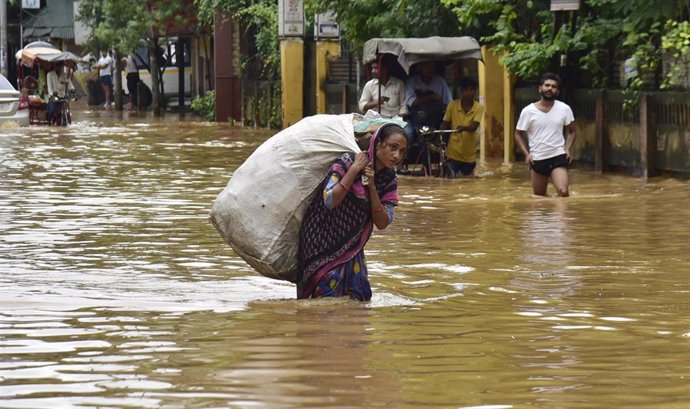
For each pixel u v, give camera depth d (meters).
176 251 13.96
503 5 29.80
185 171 26.81
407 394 6.98
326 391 7.04
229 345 8.43
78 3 75.06
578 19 27.30
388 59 27.09
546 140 21.19
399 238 15.31
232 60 54.84
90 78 81.12
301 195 10.55
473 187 23.36
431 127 26.23
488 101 31.20
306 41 45.81
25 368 7.68
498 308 10.16
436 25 32.75
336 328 9.13
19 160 30.16
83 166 28.23
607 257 13.45
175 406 6.69
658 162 24.20
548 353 8.20
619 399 6.89
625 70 26.22
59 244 14.55
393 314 9.83
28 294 10.79
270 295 10.88
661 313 9.90
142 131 46.00
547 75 21.16
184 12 63.53
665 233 15.55
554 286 11.43
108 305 10.21
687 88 23.56
